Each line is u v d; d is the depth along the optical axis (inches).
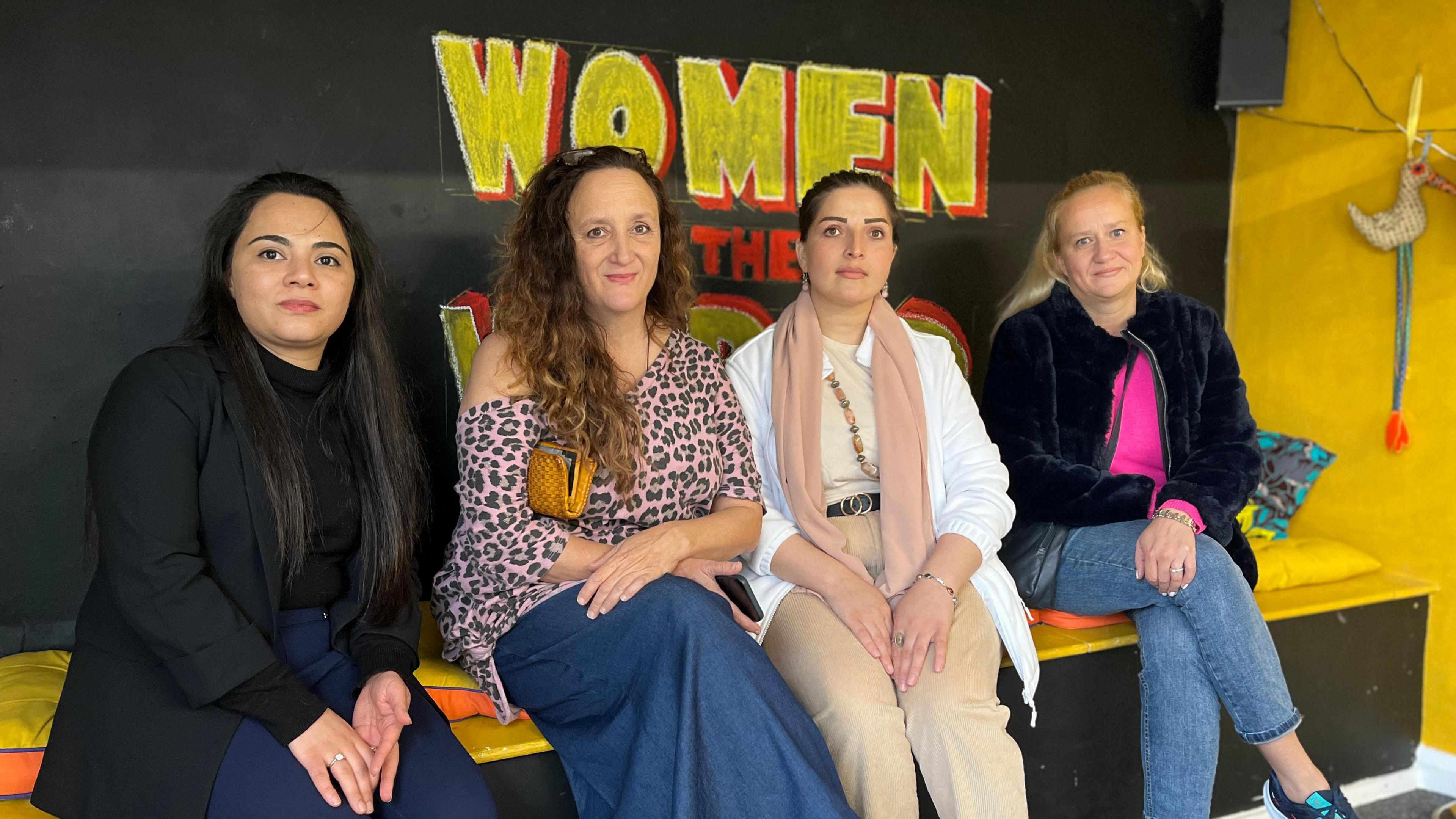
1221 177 148.9
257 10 99.1
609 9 113.8
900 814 76.9
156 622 62.1
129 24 94.7
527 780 79.2
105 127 94.7
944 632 81.7
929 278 133.6
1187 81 145.4
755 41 121.3
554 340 78.5
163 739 62.4
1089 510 98.0
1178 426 101.7
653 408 82.6
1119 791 103.5
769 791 67.7
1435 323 125.2
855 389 94.4
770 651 84.8
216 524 66.6
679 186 119.1
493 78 109.1
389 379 76.8
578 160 82.7
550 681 76.9
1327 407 137.8
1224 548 95.0
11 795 72.4
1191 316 104.4
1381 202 130.0
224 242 70.7
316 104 102.1
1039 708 98.4
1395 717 124.3
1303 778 88.1
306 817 62.1
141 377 65.6
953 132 132.9
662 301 88.0
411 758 67.5
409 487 77.1
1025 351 104.8
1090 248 103.3
